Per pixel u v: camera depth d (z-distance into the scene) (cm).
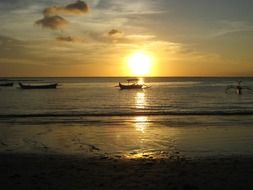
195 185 970
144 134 2364
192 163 1317
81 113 4016
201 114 3762
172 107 4959
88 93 9575
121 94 8950
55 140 2112
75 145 1936
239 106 5100
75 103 5919
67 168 1234
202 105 5319
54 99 7050
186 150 1781
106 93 9519
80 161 1392
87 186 973
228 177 1063
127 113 3966
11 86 15062
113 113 3978
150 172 1152
